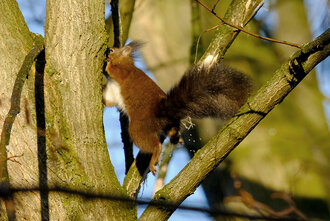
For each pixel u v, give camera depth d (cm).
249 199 872
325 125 1269
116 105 1024
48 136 685
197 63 916
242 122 684
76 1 730
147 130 948
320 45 643
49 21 726
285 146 1192
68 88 715
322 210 1124
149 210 687
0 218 657
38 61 712
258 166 1166
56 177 673
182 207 479
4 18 712
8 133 501
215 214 481
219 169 1165
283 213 862
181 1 1352
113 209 702
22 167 662
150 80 1032
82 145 708
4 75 688
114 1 1032
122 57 1045
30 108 684
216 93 905
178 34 1327
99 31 745
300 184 1158
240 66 1249
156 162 905
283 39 1344
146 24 1341
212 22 1242
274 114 1263
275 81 679
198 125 1153
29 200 656
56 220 661
